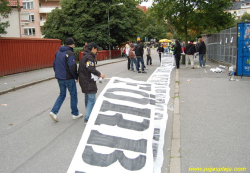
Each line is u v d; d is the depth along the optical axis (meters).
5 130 5.76
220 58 17.62
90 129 3.33
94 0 35.62
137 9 39.81
